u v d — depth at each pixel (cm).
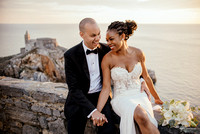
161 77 3272
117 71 217
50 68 1677
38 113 254
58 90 252
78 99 203
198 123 185
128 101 200
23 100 261
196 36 18362
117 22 206
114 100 219
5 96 274
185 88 2689
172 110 181
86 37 197
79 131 220
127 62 223
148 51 6919
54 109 240
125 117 189
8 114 278
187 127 177
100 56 222
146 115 175
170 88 2673
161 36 17650
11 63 1573
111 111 224
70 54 205
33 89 252
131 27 210
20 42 11256
